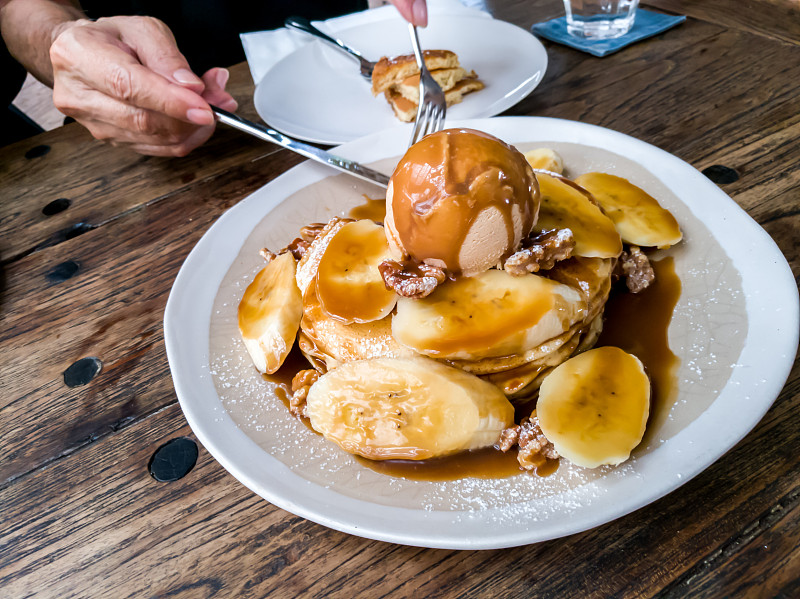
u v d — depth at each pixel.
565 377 0.24
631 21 0.50
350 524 0.21
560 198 0.29
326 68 0.50
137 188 0.43
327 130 0.43
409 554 0.22
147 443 0.27
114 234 0.39
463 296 0.26
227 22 0.72
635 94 0.43
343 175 0.38
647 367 0.25
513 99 0.42
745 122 0.38
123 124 0.41
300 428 0.25
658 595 0.19
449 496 0.22
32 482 0.26
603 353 0.25
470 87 0.45
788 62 0.43
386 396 0.24
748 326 0.25
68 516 0.24
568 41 0.50
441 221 0.25
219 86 0.45
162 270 0.36
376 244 0.29
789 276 0.26
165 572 0.22
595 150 0.36
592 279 0.28
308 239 0.33
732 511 0.21
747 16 0.49
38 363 0.32
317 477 0.23
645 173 0.33
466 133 0.26
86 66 0.40
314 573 0.22
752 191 0.33
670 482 0.20
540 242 0.27
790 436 0.22
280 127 0.43
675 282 0.29
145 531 0.24
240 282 0.33
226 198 0.41
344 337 0.27
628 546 0.21
